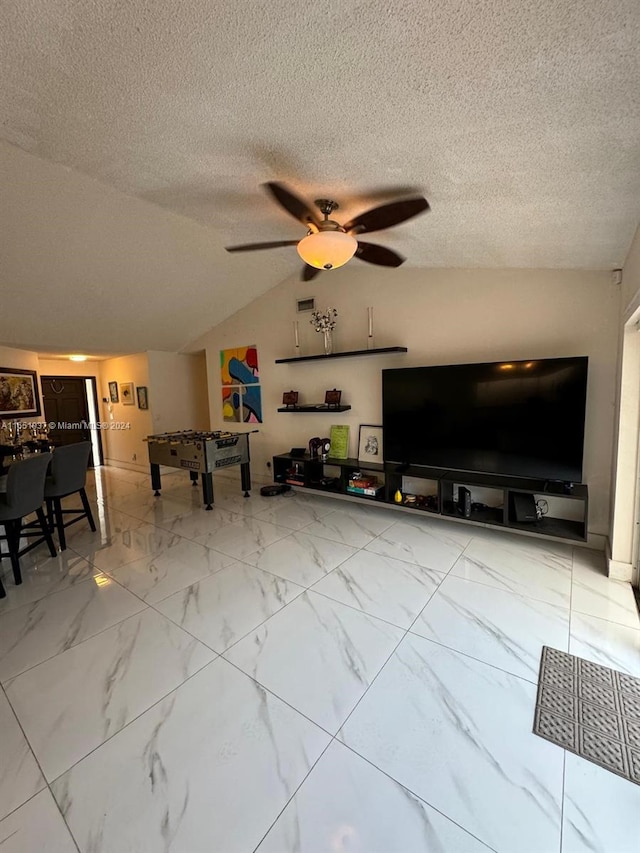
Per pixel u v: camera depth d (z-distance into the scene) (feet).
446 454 11.55
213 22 3.30
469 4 2.77
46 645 6.86
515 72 3.41
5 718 5.37
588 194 5.50
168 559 10.22
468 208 6.62
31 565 10.03
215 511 14.12
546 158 4.75
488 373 10.61
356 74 3.78
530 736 4.96
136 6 3.21
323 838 3.89
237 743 4.93
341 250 6.90
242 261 13.80
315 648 6.66
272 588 8.63
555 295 10.21
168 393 20.67
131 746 4.92
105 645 6.84
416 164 5.47
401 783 4.41
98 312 14.32
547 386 9.80
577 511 10.49
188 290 14.79
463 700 5.52
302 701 5.57
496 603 7.86
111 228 10.26
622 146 4.27
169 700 5.63
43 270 11.09
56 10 3.33
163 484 18.56
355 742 4.92
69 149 6.39
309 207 6.47
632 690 5.64
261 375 17.16
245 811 4.14
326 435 15.26
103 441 23.82
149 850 3.80
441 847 3.79
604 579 8.72
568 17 2.75
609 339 9.62
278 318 16.28
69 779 4.50
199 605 8.03
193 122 5.08
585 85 3.43
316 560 9.95
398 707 5.43
